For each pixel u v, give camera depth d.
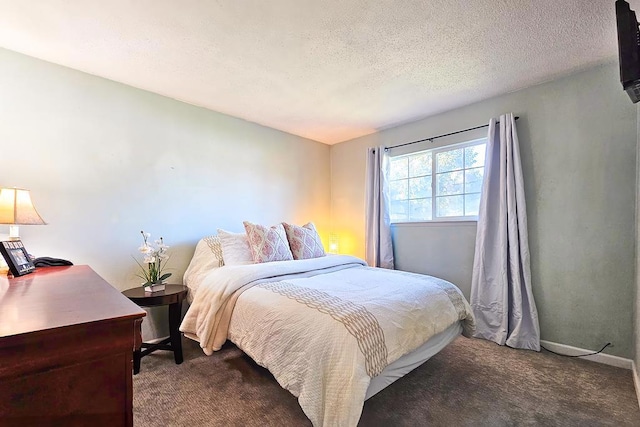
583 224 2.28
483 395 1.75
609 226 2.17
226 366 2.11
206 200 2.94
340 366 1.26
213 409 1.61
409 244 3.33
